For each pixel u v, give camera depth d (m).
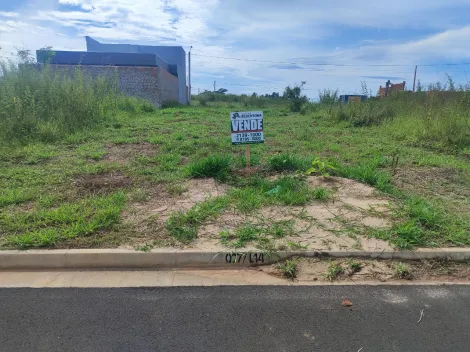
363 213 4.49
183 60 37.59
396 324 2.68
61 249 3.52
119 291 3.07
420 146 9.16
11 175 5.73
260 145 8.85
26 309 2.80
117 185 5.44
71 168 6.26
